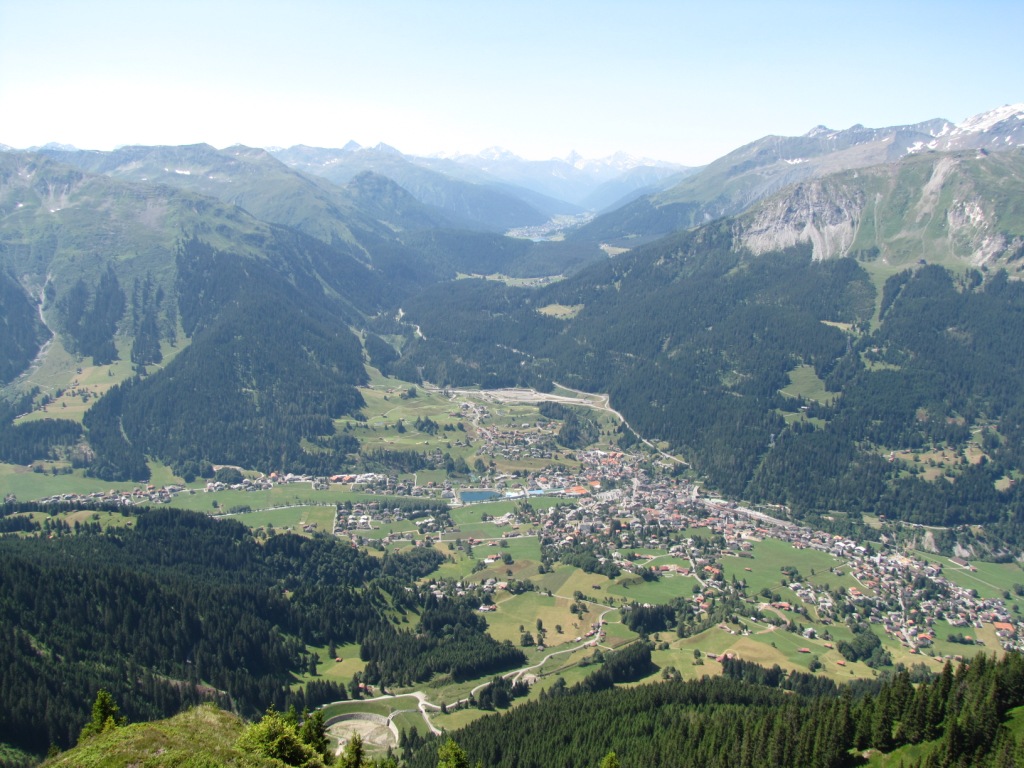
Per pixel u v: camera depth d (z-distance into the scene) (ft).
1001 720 544.21
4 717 600.80
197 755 411.54
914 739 558.56
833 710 589.73
